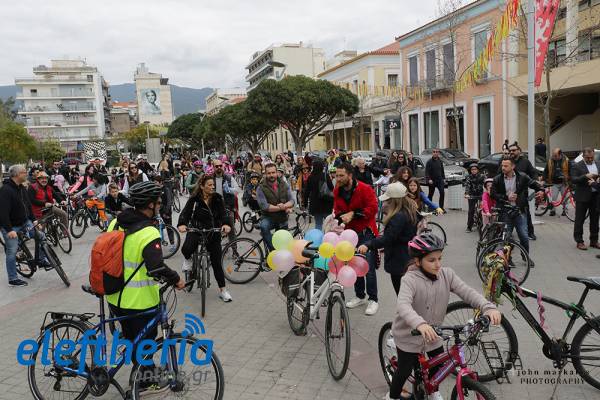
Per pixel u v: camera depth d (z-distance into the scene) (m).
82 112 104.31
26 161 43.94
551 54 22.86
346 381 4.50
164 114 156.62
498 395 4.10
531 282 7.07
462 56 27.67
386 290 7.10
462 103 29.14
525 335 5.17
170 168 18.64
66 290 7.90
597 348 4.06
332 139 52.31
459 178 15.62
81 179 15.61
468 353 4.19
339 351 4.50
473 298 3.36
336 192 6.27
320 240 5.68
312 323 5.86
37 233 8.30
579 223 8.97
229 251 7.97
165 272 3.62
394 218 5.06
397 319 3.52
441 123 31.30
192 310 6.62
